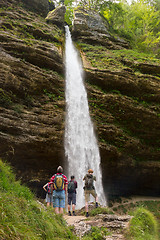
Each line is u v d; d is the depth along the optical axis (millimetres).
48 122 14109
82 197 13930
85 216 6875
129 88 17750
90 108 16594
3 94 13008
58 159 14289
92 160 15391
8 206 2832
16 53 15328
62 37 21562
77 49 21859
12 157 12625
